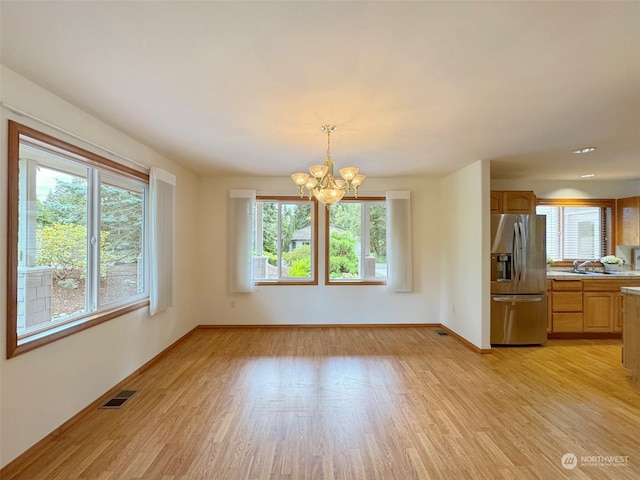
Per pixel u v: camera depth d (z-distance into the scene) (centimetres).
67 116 239
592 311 471
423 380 327
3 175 192
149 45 168
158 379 328
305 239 534
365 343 448
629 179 532
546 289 455
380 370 353
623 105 241
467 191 443
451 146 346
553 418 255
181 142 335
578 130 296
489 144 339
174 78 203
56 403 230
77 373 251
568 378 332
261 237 530
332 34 158
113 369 297
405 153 375
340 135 310
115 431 237
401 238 520
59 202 247
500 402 281
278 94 223
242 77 201
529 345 439
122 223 325
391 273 520
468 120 271
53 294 242
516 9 141
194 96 228
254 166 447
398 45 167
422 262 533
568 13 143
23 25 151
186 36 160
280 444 222
